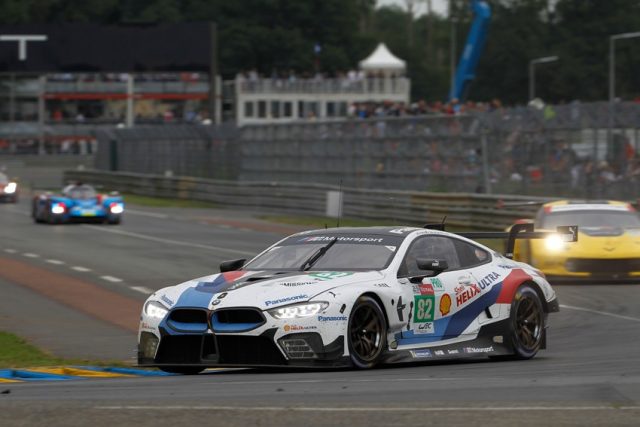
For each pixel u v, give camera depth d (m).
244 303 36.31
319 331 36.00
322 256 40.22
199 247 100.50
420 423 26.84
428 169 130.75
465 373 37.25
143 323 38.16
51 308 60.84
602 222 76.12
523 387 33.03
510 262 44.22
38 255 92.88
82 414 28.17
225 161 182.38
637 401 30.28
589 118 109.75
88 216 132.00
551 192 113.94
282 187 153.00
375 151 141.12
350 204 137.38
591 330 52.69
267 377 35.97
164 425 26.69
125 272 79.38
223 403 29.92
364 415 27.88
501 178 119.50
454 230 116.81
